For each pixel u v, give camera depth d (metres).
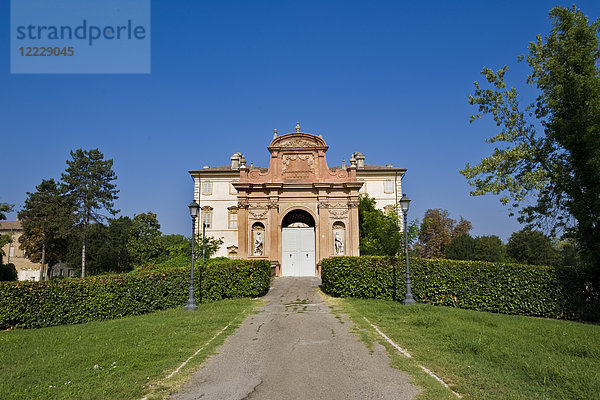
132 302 16.61
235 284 20.52
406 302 16.78
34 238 58.72
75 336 12.26
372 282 19.20
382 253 33.66
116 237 70.25
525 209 20.73
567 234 17.70
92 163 57.12
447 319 13.56
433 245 67.56
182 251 40.12
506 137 21.25
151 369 8.59
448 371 8.23
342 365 8.81
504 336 11.15
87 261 65.44
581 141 16.45
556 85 17.75
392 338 11.11
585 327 13.21
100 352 9.93
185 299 18.52
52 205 55.09
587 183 16.83
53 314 14.95
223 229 51.44
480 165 21.52
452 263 17.33
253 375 8.25
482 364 8.67
